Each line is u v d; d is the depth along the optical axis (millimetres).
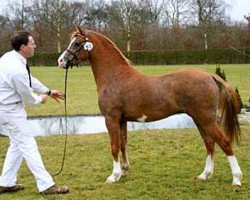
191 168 7293
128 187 6301
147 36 55594
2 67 5781
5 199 5895
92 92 21188
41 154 8617
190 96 5895
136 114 6324
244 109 15156
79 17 71188
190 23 64438
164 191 6086
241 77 28125
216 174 6867
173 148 8828
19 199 5859
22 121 5871
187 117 13875
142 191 6105
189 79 5926
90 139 9969
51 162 7965
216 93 5957
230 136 6137
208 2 60125
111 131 6527
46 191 6000
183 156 8125
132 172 7109
